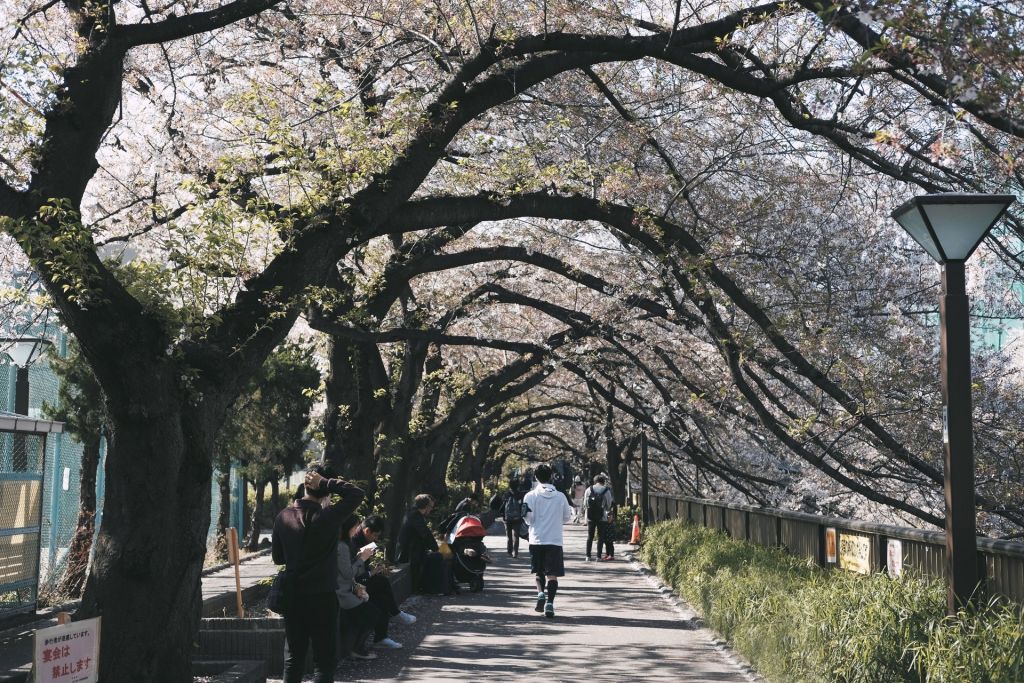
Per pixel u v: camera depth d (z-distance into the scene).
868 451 18.95
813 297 15.39
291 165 10.18
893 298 16.52
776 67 10.84
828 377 14.28
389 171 9.95
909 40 7.14
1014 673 5.77
